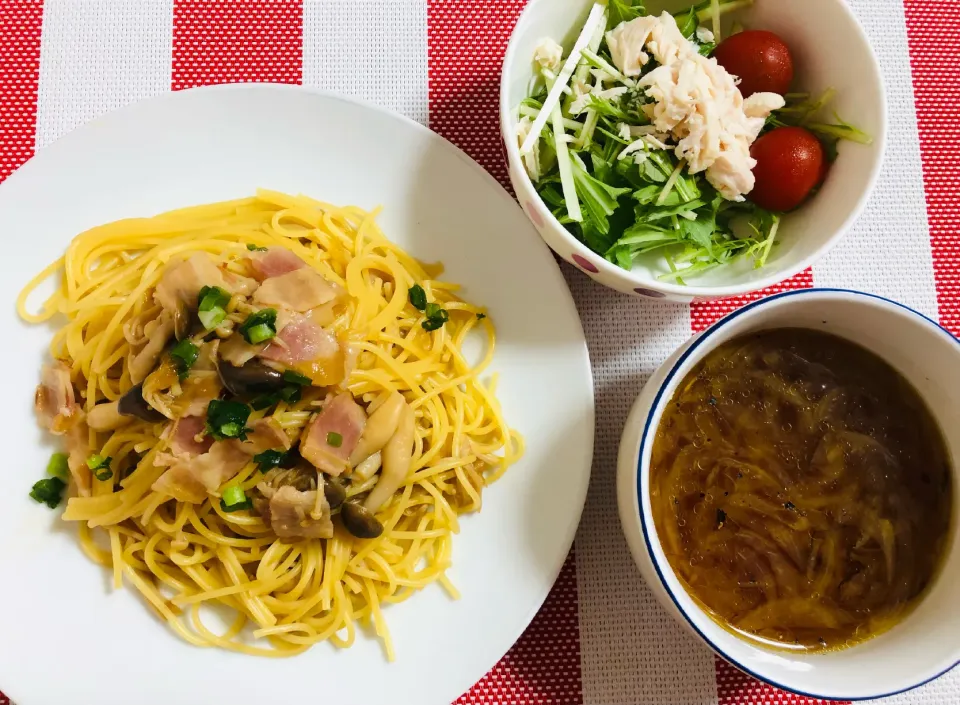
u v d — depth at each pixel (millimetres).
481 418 423
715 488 377
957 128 469
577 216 401
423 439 422
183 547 398
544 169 421
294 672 400
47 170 408
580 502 407
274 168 424
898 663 357
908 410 379
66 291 416
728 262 418
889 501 374
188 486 389
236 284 403
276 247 412
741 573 374
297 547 409
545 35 416
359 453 398
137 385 392
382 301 425
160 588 408
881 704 427
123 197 418
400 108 450
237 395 392
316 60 451
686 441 380
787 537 374
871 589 372
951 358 359
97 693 393
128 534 404
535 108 418
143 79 446
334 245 429
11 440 406
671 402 380
